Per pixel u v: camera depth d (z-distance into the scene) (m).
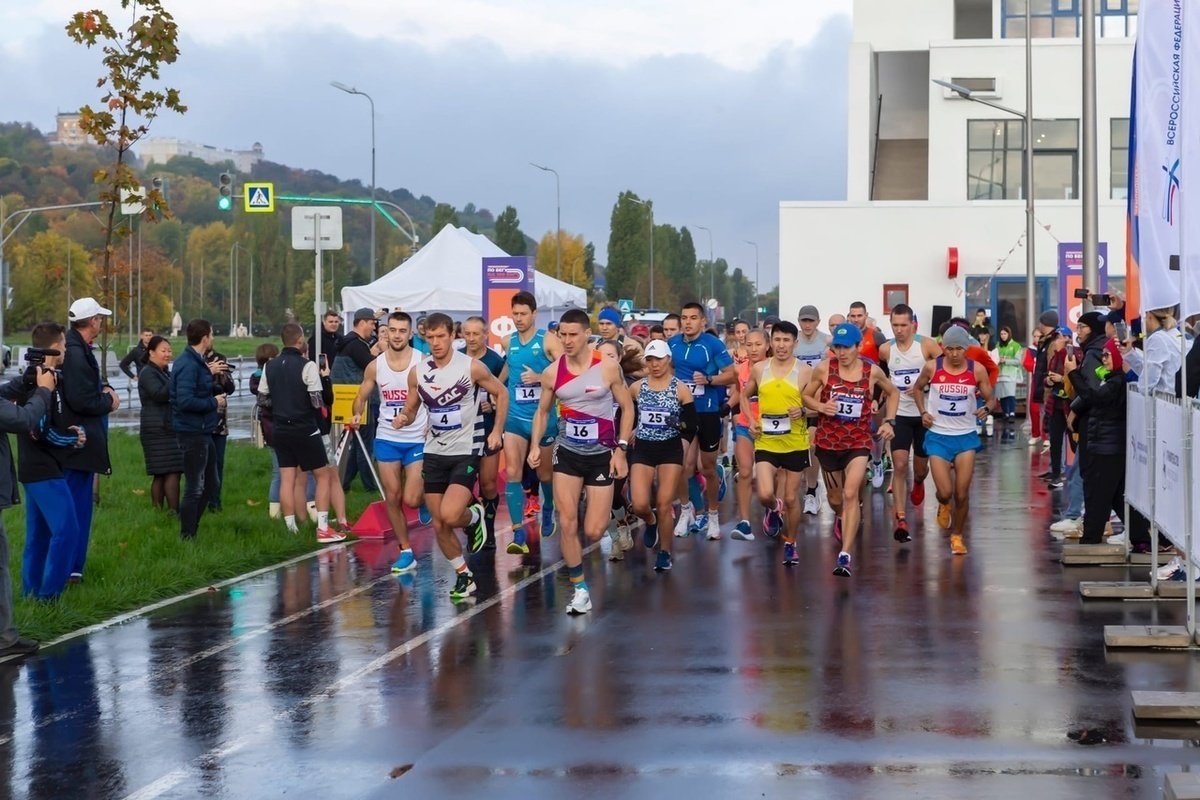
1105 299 13.51
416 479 11.88
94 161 148.12
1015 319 39.03
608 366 10.00
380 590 11.19
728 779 6.11
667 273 129.00
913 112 50.00
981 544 13.43
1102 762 6.28
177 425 13.10
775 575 11.70
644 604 10.43
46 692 7.93
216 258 160.25
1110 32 44.22
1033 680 7.83
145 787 6.19
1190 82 8.98
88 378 10.81
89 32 15.49
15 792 6.14
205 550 12.52
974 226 39.16
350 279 148.50
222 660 8.68
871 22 47.31
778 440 12.13
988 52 41.66
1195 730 6.79
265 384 15.11
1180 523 9.17
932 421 12.68
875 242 39.59
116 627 9.78
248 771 6.39
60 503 10.25
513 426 13.21
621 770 6.28
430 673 8.24
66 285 100.50
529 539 14.19
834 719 7.06
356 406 12.23
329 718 7.27
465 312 25.69
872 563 12.30
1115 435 11.88
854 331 11.59
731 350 20.27
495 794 5.98
